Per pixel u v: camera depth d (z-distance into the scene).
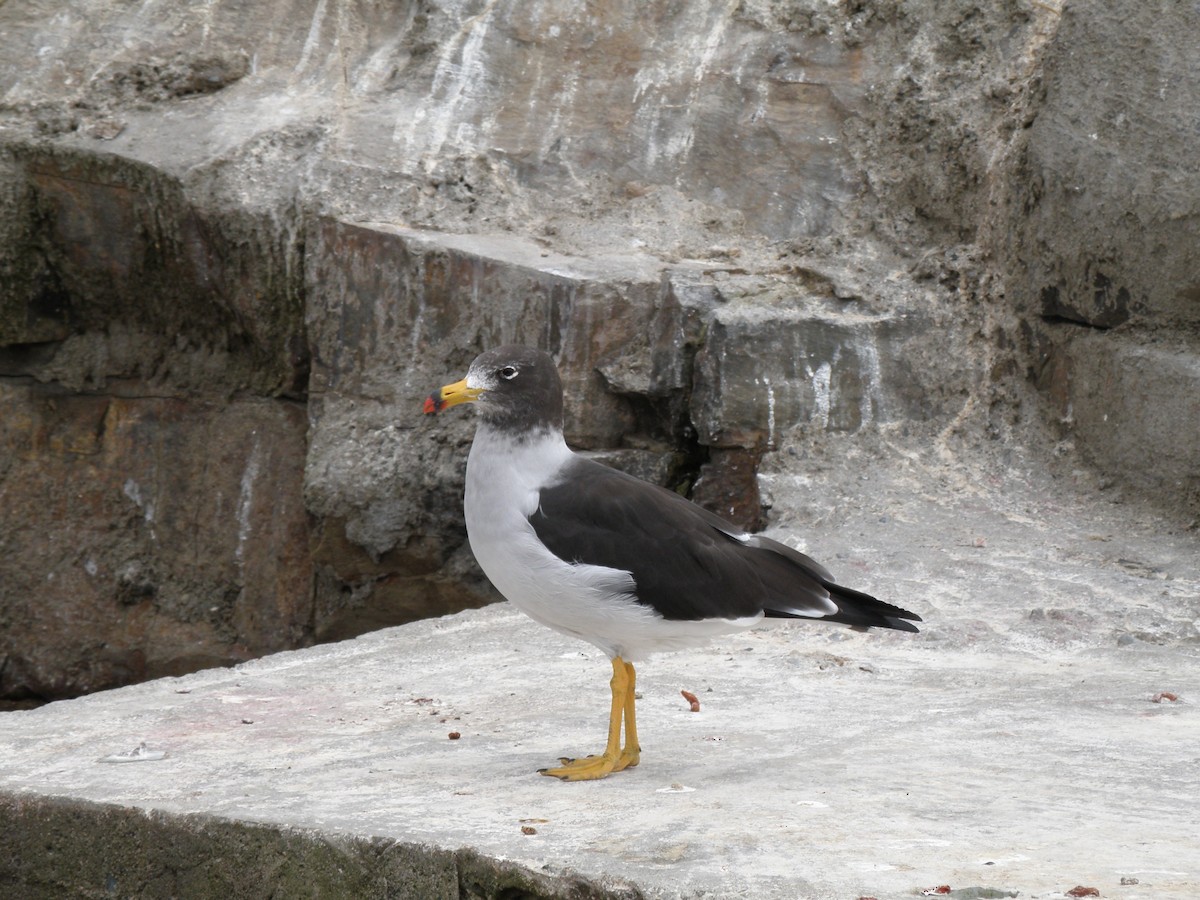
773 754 7.20
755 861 5.35
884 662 9.52
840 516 12.64
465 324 13.88
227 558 15.17
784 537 12.22
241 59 16.66
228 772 7.19
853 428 13.68
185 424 15.51
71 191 15.32
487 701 8.66
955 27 15.13
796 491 13.04
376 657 10.06
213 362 15.48
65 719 8.52
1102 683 8.86
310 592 14.81
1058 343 13.71
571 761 7.03
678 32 16.33
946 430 13.76
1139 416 12.70
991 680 8.97
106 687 15.46
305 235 14.46
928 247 14.66
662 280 13.76
